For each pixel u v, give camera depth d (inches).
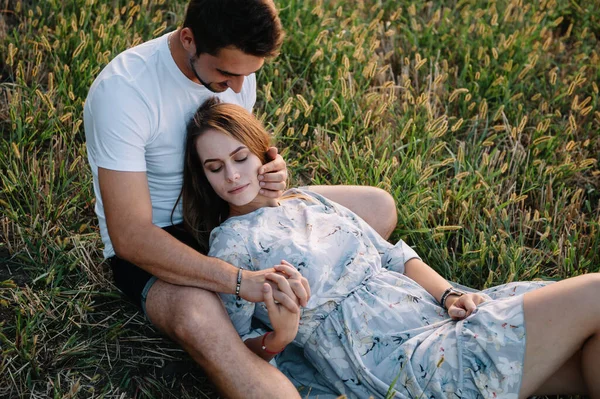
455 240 138.3
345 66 155.8
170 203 110.6
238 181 103.9
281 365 107.1
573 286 94.0
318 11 171.3
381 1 202.2
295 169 145.4
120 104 97.5
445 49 183.2
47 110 147.0
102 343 109.4
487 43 181.9
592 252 131.6
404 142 157.3
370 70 156.9
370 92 168.2
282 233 105.3
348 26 186.9
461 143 149.3
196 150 104.3
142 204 98.3
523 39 179.2
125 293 107.3
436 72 166.9
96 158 99.0
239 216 107.3
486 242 132.3
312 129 157.5
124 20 177.8
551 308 93.4
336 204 114.3
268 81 161.6
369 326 101.2
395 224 124.5
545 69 184.5
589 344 95.3
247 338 101.2
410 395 95.9
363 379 98.3
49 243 122.1
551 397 107.1
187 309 95.6
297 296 95.3
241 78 97.5
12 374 101.4
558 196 143.7
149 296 100.7
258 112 151.9
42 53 162.1
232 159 103.9
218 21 90.0
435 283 108.8
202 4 91.3
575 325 93.2
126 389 103.6
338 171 141.4
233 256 101.7
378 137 148.0
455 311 101.3
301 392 102.9
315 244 104.7
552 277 129.5
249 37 90.1
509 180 148.6
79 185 131.8
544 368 94.0
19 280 117.6
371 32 186.2
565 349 94.0
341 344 100.5
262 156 107.8
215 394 104.6
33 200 125.4
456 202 138.0
